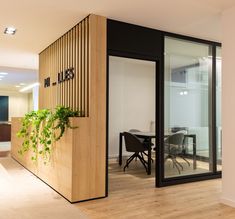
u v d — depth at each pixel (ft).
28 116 18.11
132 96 25.85
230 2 11.18
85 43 12.92
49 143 14.29
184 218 10.26
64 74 15.40
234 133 11.62
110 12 12.34
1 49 19.39
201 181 15.98
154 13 12.45
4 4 11.48
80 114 12.99
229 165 11.80
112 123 24.35
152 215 10.52
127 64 25.63
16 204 11.68
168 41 15.49
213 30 14.88
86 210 11.01
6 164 20.98
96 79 12.51
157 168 14.70
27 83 37.14
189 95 16.30
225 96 12.03
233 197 11.59
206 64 16.92
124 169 19.21
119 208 11.26
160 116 14.85
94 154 12.41
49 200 12.22
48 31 15.07
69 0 11.08
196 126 16.57
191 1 11.12
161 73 14.93
